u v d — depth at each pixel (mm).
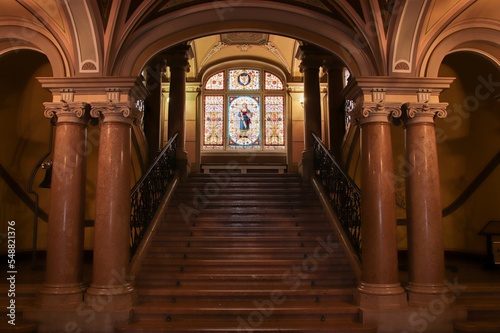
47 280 5750
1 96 8320
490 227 7992
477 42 6508
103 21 6004
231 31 6648
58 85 5969
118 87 5957
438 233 5887
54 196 5879
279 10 6406
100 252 5758
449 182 9609
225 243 7586
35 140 9164
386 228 5840
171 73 10773
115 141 5945
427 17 5949
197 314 5738
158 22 6332
